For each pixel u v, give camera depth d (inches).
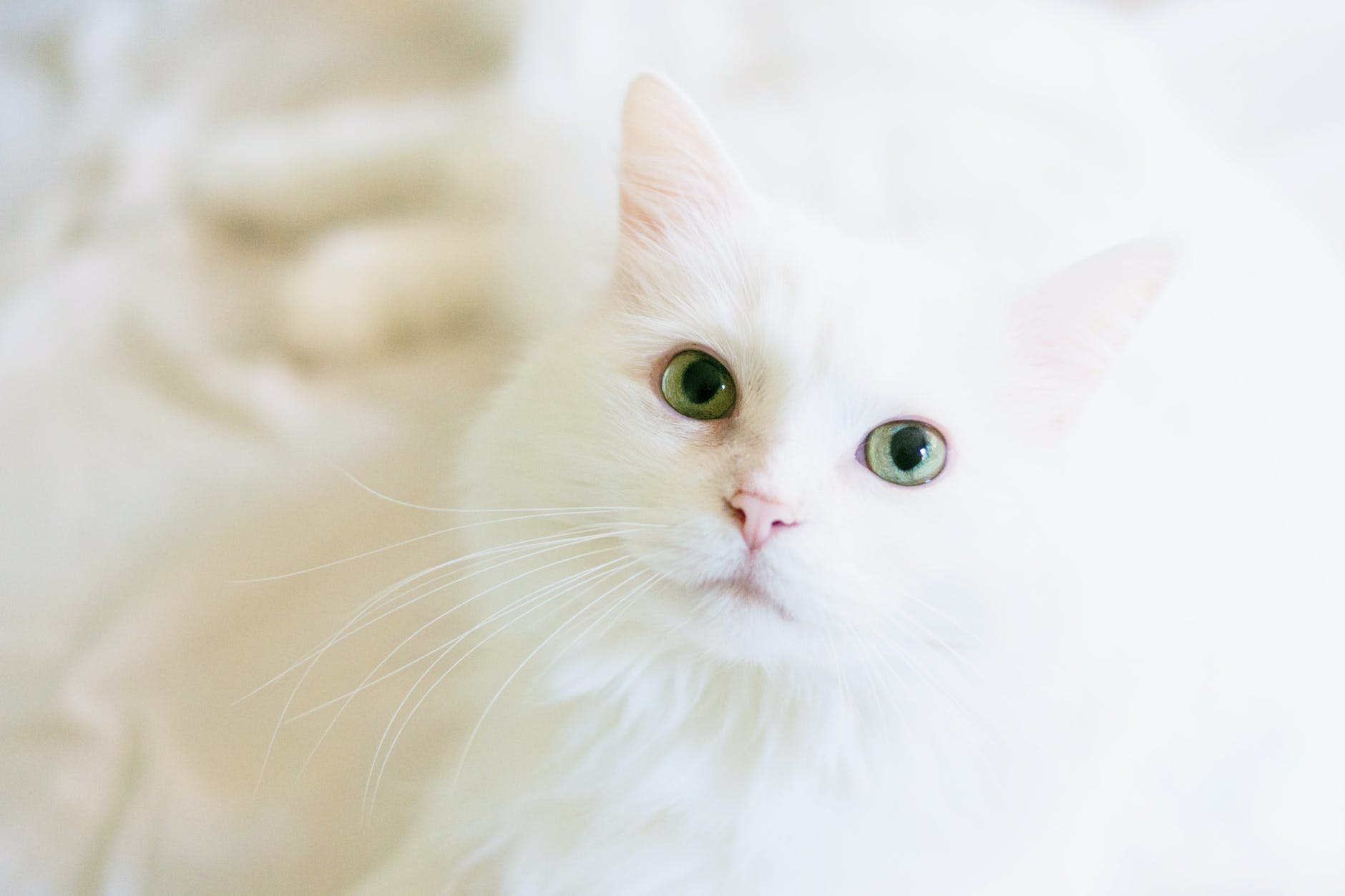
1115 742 15.8
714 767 15.1
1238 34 24.4
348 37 28.3
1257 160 22.0
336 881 16.9
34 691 18.1
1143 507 16.8
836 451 14.7
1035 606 14.8
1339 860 17.1
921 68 21.2
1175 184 20.1
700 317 15.4
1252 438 18.2
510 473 15.4
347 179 24.3
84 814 17.1
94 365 21.4
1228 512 17.8
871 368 14.7
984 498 14.8
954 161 19.8
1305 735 17.9
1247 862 17.1
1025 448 15.4
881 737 14.9
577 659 15.2
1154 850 17.2
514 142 23.0
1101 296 15.4
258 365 21.6
